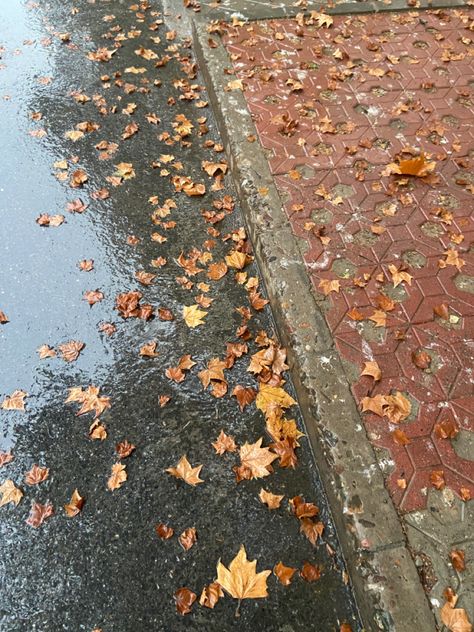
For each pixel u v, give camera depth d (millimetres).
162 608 2244
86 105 4629
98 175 4055
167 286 3379
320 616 2225
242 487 2580
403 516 2285
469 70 4824
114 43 5297
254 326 3191
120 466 2623
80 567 2346
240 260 3459
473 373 2783
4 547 2396
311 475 2619
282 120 4199
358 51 5000
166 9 5742
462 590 2092
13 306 3254
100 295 3316
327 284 3137
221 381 2926
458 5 5660
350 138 4113
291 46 5004
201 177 4082
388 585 2102
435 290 3154
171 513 2500
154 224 3730
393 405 2619
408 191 3738
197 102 4738
